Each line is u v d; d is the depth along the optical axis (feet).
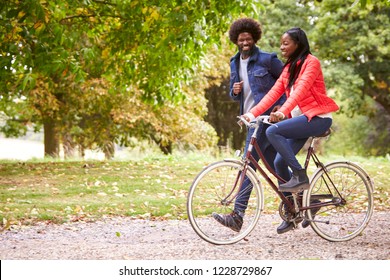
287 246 28.60
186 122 102.22
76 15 56.24
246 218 35.53
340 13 120.16
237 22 31.24
